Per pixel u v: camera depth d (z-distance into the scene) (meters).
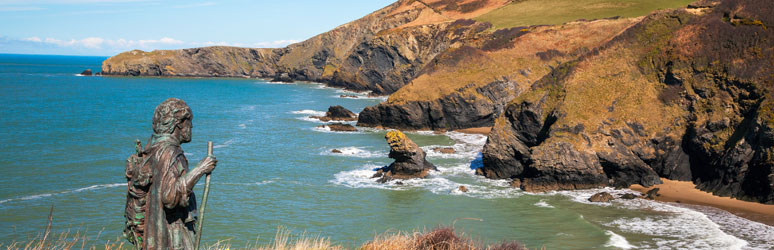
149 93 134.88
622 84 49.41
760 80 43.16
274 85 169.50
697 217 34.12
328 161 51.41
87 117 84.75
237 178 43.66
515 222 33.00
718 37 48.62
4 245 27.31
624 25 85.06
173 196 5.92
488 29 119.69
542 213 35.12
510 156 46.91
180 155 6.23
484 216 34.38
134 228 6.24
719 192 39.81
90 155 52.91
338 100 118.38
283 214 34.12
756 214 34.72
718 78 45.78
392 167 46.09
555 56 80.88
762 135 37.84
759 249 27.77
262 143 61.22
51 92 133.75
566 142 43.16
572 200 38.88
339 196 38.97
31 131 68.31
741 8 49.75
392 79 130.50
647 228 31.81
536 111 48.94
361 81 144.00
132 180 6.14
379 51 139.12
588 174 42.69
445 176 46.38
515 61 79.75
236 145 59.66
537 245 28.31
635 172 43.47
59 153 53.53
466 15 146.00
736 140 40.59
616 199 38.91
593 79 50.38
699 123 43.75
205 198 6.36
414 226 31.94
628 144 44.25
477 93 74.69
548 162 42.34
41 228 30.52
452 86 75.12
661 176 44.88
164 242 6.10
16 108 95.88
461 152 57.59
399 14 162.62
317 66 191.38
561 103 47.91
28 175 43.75
